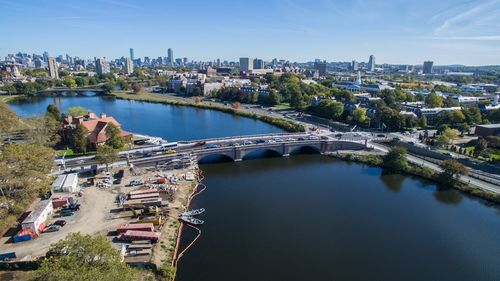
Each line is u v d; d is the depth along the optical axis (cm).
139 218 13175
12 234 11838
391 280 10656
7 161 12212
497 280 10800
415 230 13738
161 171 18475
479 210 15575
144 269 10375
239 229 13462
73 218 13025
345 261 11562
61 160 18912
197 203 15700
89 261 7950
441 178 18475
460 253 12231
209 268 10956
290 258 11638
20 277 9775
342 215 14875
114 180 16812
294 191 17400
